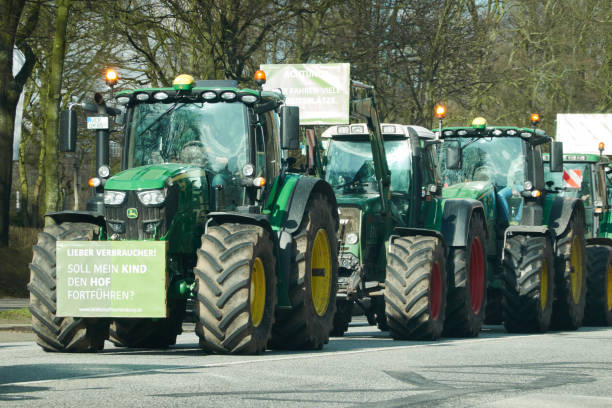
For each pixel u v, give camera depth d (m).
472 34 104.62
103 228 30.48
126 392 20.22
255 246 29.38
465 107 111.50
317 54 91.50
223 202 31.70
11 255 80.00
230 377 23.27
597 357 31.06
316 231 33.62
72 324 29.78
